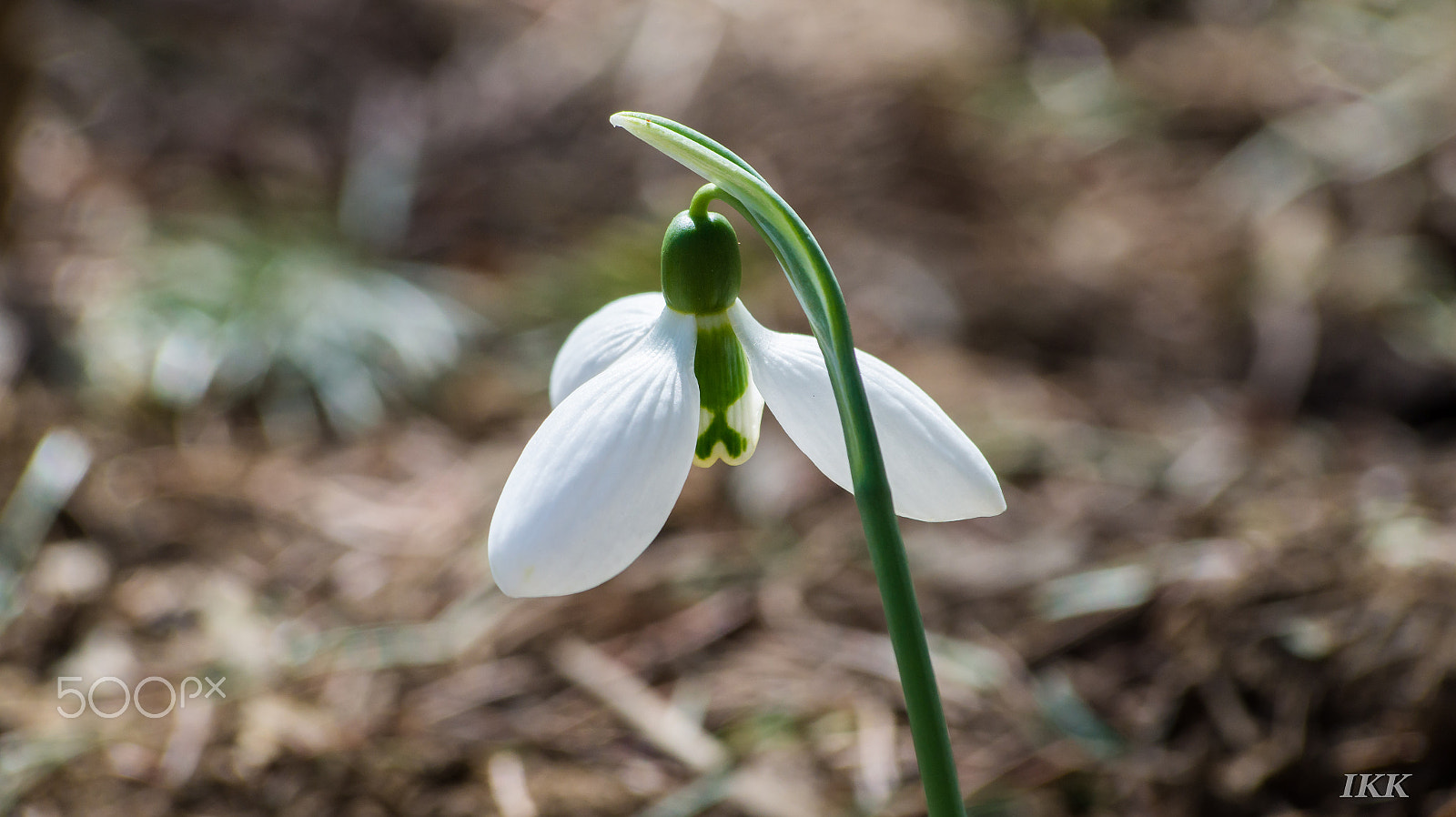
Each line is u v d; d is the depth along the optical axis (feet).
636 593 1.39
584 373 0.80
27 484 1.54
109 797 1.13
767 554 1.46
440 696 1.26
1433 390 1.86
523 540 0.75
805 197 2.36
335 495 1.64
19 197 2.18
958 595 1.38
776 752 1.18
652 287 2.06
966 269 2.16
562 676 1.28
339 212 2.32
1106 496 1.58
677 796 1.14
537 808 1.12
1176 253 2.24
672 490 0.76
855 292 2.09
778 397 0.78
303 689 1.26
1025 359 1.99
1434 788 1.09
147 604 1.41
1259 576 1.28
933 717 0.76
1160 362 1.98
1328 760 1.12
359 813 1.12
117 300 1.90
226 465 1.68
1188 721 1.18
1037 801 1.13
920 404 0.78
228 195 2.30
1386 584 1.23
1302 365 1.94
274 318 1.91
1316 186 2.37
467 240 2.31
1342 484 1.57
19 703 1.25
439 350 1.93
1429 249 2.19
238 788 1.14
